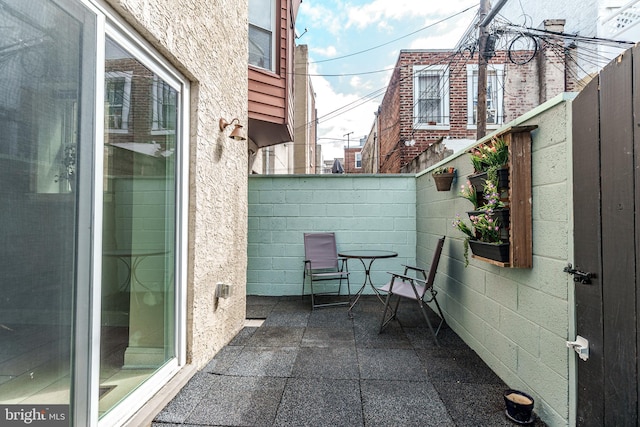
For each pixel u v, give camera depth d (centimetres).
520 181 179
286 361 234
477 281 248
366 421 165
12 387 107
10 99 105
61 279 122
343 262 427
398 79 717
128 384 161
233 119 272
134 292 167
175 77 200
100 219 138
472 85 685
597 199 133
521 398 172
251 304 389
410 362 233
